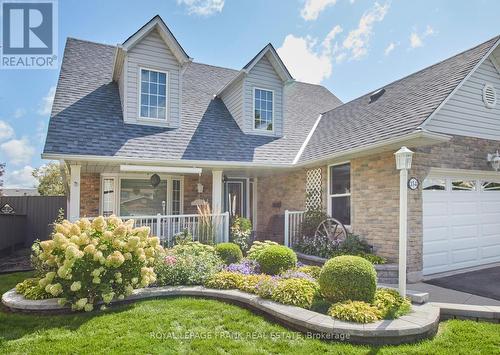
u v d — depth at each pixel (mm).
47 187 26734
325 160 9820
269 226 13188
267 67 12695
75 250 5281
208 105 12938
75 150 8570
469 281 7645
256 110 12438
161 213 12055
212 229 9758
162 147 9914
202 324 5020
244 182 14195
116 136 9688
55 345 4281
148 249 6438
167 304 5852
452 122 8547
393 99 10125
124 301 5965
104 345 4285
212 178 11805
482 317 5438
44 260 5930
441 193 8648
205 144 10789
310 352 4199
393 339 4496
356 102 12750
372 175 8820
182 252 7645
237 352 4156
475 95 9000
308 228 10469
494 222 9688
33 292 5883
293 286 5766
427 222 8328
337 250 8797
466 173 8992
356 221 9289
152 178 11664
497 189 9812
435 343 4512
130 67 10539
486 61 9258
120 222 6438
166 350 4184
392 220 8164
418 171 8062
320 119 14367
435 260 8383
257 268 7723
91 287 5551
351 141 9438
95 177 11391
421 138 7082
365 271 5387
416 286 7258
